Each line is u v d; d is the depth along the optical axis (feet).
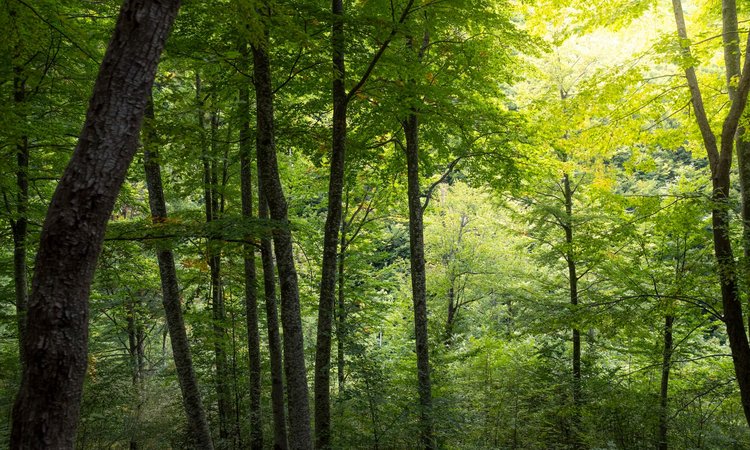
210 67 24.16
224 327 34.17
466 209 59.82
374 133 31.89
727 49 26.35
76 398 10.05
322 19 18.99
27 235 26.78
